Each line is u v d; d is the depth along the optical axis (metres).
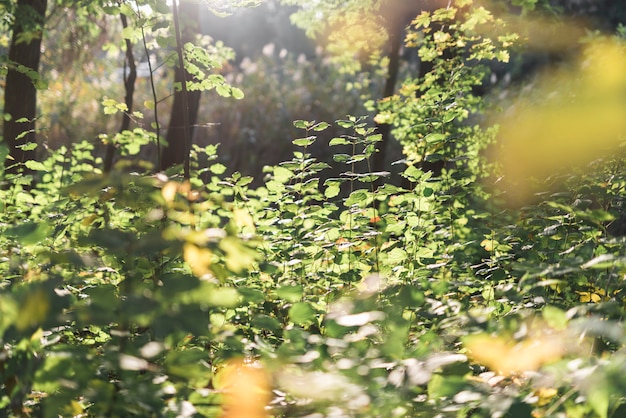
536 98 10.98
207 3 5.40
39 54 9.01
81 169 7.42
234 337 2.15
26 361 1.72
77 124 19.44
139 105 21.41
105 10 5.16
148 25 5.19
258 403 1.86
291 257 4.37
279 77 24.11
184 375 1.75
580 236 4.26
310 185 4.82
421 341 2.19
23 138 8.59
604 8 15.33
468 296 4.04
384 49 14.78
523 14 10.01
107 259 2.07
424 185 4.79
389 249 4.54
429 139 5.10
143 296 1.52
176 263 2.48
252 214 5.23
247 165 21.53
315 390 1.73
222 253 1.77
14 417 1.75
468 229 4.86
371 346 2.28
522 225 4.86
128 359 1.65
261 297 2.11
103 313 1.50
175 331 1.95
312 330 3.22
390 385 1.78
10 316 1.58
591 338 2.12
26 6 8.47
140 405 1.69
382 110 8.88
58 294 1.65
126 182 1.88
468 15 9.16
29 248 3.45
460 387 1.74
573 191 5.22
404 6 11.27
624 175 4.97
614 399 1.65
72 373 1.79
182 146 9.73
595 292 3.44
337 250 4.42
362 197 4.52
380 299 2.69
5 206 5.63
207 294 1.51
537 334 2.04
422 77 9.34
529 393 1.75
